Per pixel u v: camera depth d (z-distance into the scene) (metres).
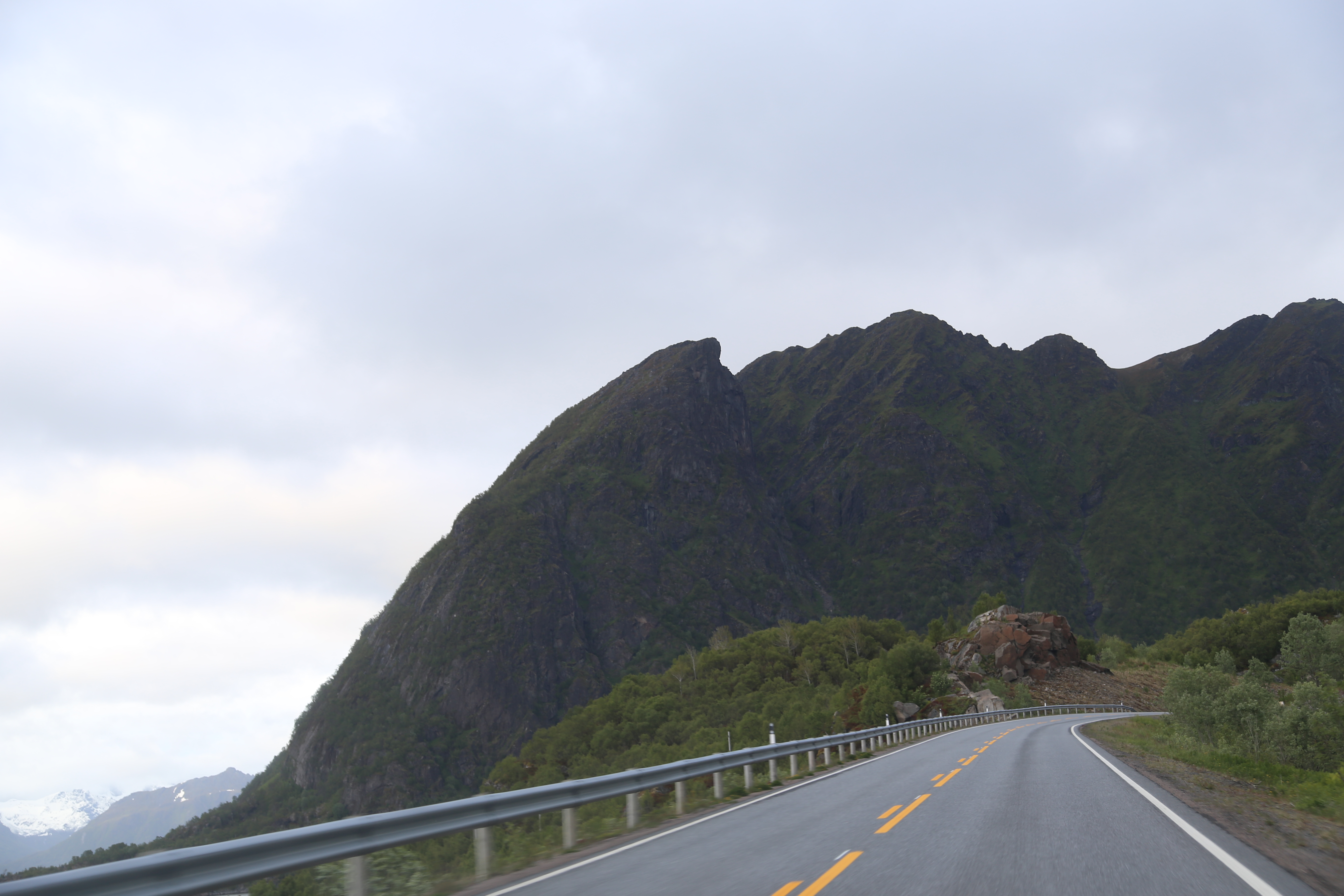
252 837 6.55
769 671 161.50
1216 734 42.66
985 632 99.44
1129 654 146.25
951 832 9.84
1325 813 12.90
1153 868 7.62
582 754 139.88
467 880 8.92
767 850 9.23
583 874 8.45
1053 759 21.53
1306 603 150.62
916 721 38.66
